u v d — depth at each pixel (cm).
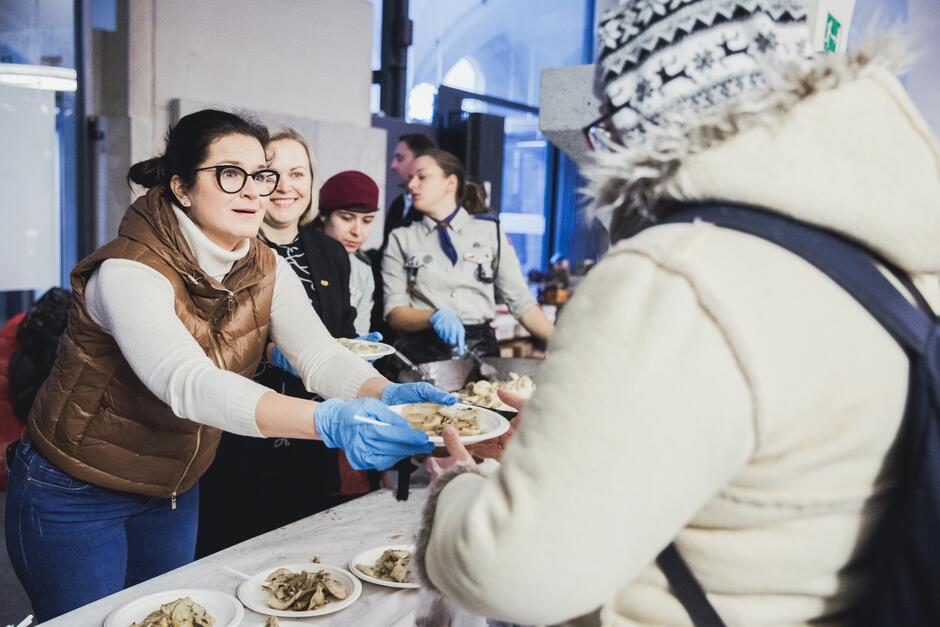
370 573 158
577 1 796
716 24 77
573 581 67
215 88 450
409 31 639
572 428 67
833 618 77
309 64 505
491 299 391
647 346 65
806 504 70
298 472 256
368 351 244
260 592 150
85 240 425
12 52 393
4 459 348
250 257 189
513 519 68
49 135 409
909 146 70
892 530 70
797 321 67
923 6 296
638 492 65
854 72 71
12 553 186
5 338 368
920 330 70
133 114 414
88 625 137
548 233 785
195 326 176
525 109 765
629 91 81
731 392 65
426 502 87
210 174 169
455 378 278
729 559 74
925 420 69
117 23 410
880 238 69
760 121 70
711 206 73
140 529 195
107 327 168
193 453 189
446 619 128
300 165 266
